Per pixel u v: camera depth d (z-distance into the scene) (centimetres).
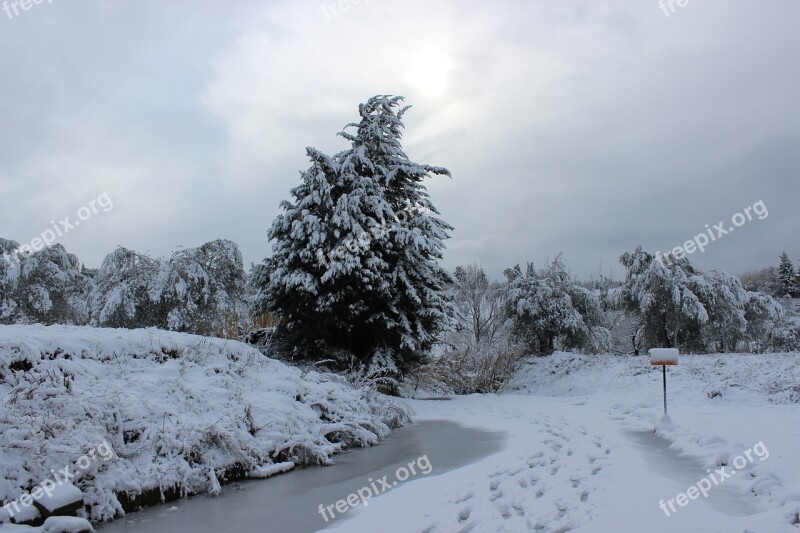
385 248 1661
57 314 1925
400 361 1752
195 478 660
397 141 1938
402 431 1120
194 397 813
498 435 991
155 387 802
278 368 1120
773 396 1164
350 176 1723
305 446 829
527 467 704
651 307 2341
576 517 496
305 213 1638
